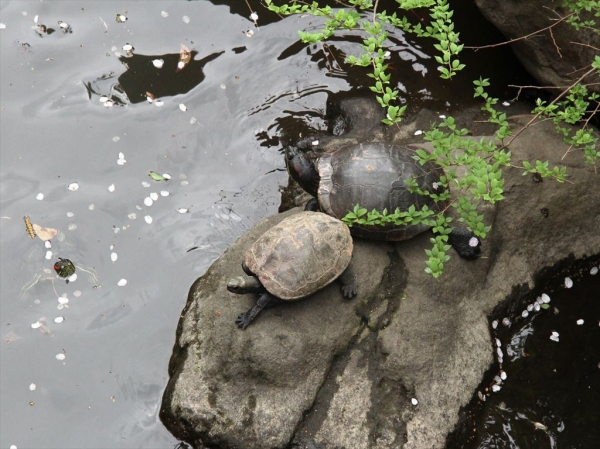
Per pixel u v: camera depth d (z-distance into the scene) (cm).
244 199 768
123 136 813
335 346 591
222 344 592
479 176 512
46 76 863
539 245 691
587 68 705
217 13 940
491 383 624
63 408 606
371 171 625
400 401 579
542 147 725
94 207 747
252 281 578
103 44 900
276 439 557
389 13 920
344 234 591
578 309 680
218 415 569
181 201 762
